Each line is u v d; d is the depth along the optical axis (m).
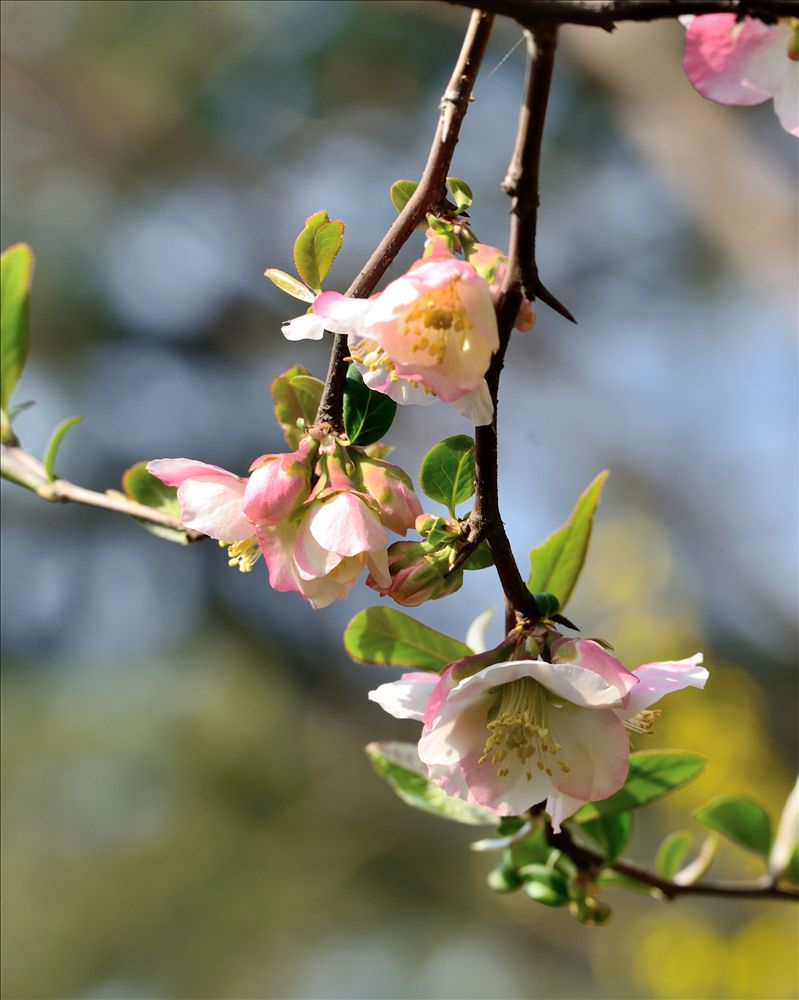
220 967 8.55
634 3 1.12
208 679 9.25
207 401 9.65
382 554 1.43
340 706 9.39
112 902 8.59
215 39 8.30
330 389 1.49
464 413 1.35
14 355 2.18
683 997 4.96
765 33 1.50
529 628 1.44
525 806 1.46
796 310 7.52
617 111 8.22
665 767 1.79
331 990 8.82
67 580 9.64
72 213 8.91
